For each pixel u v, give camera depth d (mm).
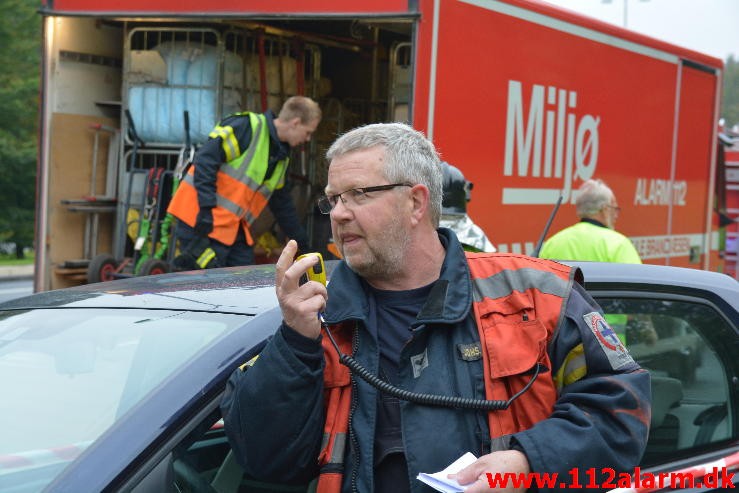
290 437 2049
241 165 6137
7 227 22969
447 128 6184
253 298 2555
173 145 7145
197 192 6012
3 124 22656
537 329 2139
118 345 2385
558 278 2246
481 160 6520
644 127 8586
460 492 1936
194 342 2328
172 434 2076
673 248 9367
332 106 8422
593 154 7855
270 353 2039
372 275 2201
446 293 2164
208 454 2139
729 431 3047
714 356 3094
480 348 2137
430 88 6020
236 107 7297
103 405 2215
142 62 7109
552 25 7191
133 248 7113
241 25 7312
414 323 2137
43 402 2260
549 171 7301
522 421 2115
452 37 6188
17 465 2076
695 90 9523
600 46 7812
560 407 2109
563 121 7410
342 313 2168
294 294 2027
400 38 8609
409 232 2191
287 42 7836
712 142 10039
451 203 4949
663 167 9000
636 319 2982
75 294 2857
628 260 5105
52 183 6867
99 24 7148
